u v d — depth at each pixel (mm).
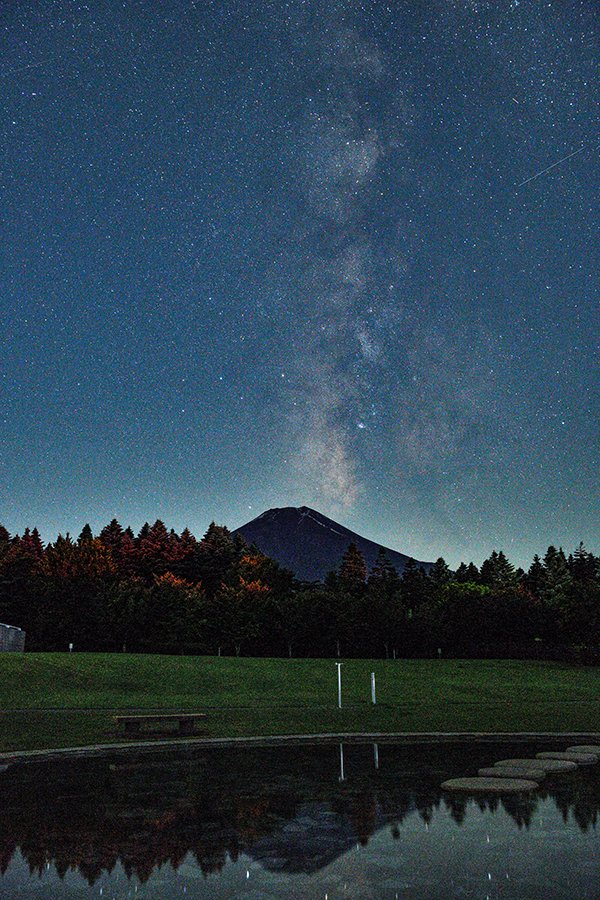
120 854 7750
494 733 18875
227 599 65000
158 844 8125
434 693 32719
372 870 7082
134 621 62812
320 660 48406
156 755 15789
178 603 64562
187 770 13531
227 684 33875
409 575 97875
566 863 7242
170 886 6691
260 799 10633
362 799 10562
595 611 67375
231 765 14125
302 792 11164
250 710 24297
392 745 17312
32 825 9070
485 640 69625
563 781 11883
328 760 14719
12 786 11859
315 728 20516
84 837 8453
